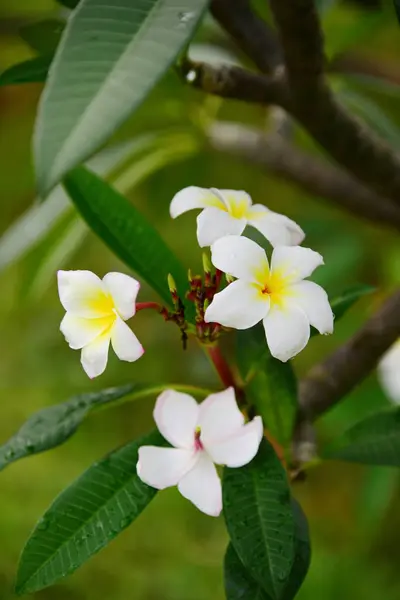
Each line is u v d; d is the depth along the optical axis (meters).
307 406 1.23
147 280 1.15
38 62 1.14
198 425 1.07
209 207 1.08
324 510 2.01
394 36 1.98
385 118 1.61
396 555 1.88
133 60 0.94
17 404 2.12
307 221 1.82
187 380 2.01
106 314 1.06
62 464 2.05
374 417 1.17
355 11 1.45
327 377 1.24
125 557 1.91
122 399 1.14
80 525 1.09
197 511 1.99
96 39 0.94
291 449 1.18
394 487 1.68
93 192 1.16
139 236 1.15
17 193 2.46
